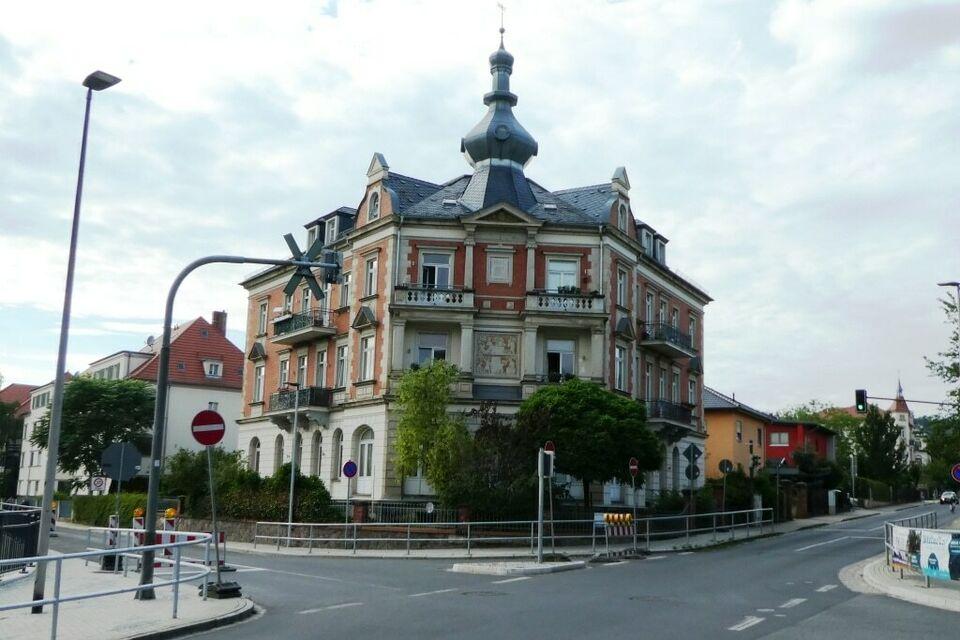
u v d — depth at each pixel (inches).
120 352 2780.5
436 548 1119.0
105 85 629.6
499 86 1625.2
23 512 780.0
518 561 942.4
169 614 514.9
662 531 1256.2
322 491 1310.3
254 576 784.9
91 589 654.5
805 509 2164.1
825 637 456.8
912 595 639.8
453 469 1189.7
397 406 1323.8
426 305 1429.6
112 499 1768.0
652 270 1745.8
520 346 1448.1
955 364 1302.9
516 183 1563.7
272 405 1697.8
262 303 1974.7
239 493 1396.4
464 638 440.8
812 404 4616.1
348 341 1571.1
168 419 2429.9
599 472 1189.7
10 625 475.2
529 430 1190.3
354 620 509.0
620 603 587.8
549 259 1488.7
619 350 1569.9
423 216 1471.5
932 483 4185.5
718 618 522.3
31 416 3321.9
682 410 1722.4
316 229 1780.3
